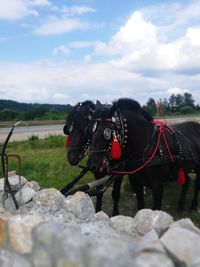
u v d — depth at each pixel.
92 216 1.77
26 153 5.65
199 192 3.57
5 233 1.15
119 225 1.56
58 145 6.70
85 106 2.97
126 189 3.62
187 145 2.87
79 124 2.91
